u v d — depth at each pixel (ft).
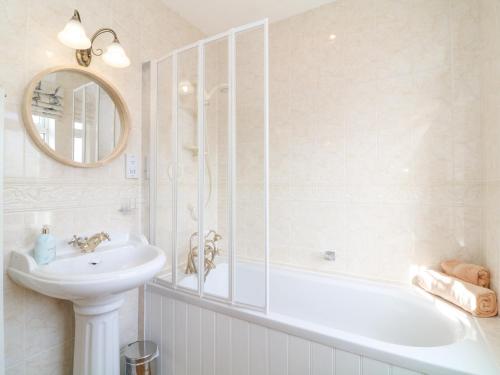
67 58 4.08
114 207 4.84
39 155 3.76
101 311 3.63
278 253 6.47
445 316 4.17
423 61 4.98
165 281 4.99
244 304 4.17
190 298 4.53
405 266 5.18
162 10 5.84
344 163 5.71
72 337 4.17
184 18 6.43
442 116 4.84
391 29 5.24
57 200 3.98
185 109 5.10
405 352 3.02
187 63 5.05
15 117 3.51
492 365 2.81
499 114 3.78
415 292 4.83
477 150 4.58
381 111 5.34
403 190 5.18
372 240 5.47
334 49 5.79
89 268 4.02
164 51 5.89
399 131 5.19
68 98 4.11
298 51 6.19
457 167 4.74
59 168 4.01
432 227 4.95
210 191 4.94
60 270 3.64
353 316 5.23
